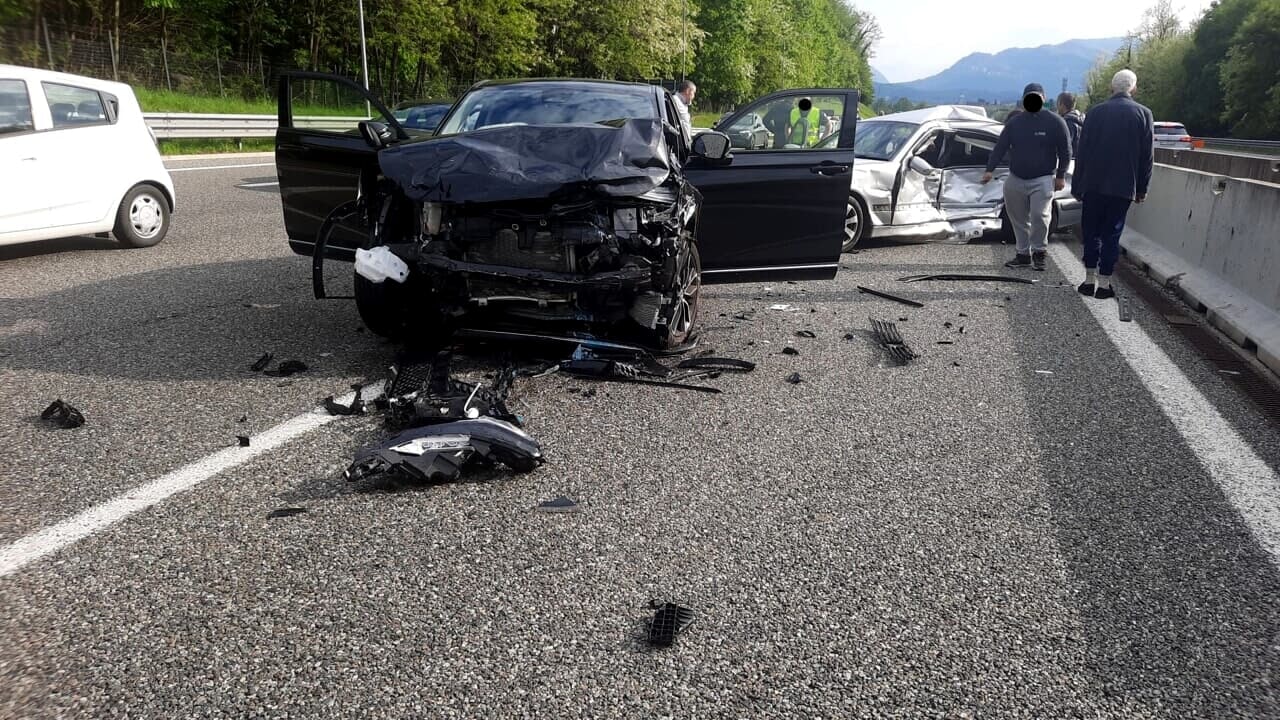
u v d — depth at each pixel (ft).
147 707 7.25
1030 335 21.35
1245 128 244.01
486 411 13.83
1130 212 37.35
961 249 34.94
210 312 20.44
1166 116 296.51
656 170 16.10
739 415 14.94
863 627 8.80
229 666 7.82
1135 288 28.25
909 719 7.45
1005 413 15.57
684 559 10.02
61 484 11.33
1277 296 20.45
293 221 20.30
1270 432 15.03
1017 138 29.63
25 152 25.05
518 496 11.50
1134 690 7.97
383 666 7.90
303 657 7.99
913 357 18.85
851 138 21.53
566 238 15.48
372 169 16.78
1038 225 29.78
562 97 19.83
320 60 121.60
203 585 9.11
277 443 12.92
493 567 9.70
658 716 7.36
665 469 12.56
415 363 16.70
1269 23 230.89
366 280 16.57
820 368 17.95
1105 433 14.70
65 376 15.61
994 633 8.78
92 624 8.36
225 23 110.83
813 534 10.74
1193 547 10.75
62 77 26.61
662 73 174.81
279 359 16.94
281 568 9.50
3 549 9.64
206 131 62.95
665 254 16.26
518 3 132.57
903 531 10.91
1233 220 24.23
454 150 15.69
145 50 93.56
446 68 139.44
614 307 16.51
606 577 9.56
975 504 11.76
